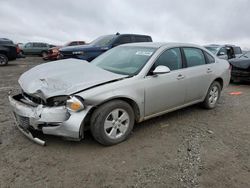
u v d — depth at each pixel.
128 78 3.72
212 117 4.99
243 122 4.76
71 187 2.70
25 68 13.51
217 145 3.73
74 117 3.20
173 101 4.41
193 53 4.91
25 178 2.83
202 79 4.93
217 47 12.16
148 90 3.89
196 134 4.12
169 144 3.72
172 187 2.71
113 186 2.72
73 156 3.30
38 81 3.55
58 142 3.65
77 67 3.95
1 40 14.54
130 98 3.65
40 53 25.45
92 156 3.31
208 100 5.32
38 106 3.30
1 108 5.25
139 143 3.72
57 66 4.07
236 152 3.52
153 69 4.02
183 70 4.52
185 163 3.19
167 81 4.16
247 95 7.14
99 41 10.78
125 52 4.57
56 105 3.24
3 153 3.34
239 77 8.70
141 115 3.94
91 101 3.25
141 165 3.13
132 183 2.78
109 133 3.56
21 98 3.80
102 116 3.40
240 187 2.73
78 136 3.24
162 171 3.01
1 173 2.90
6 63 14.62
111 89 3.44
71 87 3.28
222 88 5.70
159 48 4.31
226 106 5.84
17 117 3.62
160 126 4.41
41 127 3.31
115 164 3.14
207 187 2.72
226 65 5.70
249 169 3.09
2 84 8.24
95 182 2.78
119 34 10.77
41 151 3.40
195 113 5.20
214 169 3.07
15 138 3.77
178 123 4.59
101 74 3.68
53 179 2.82
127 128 3.74
